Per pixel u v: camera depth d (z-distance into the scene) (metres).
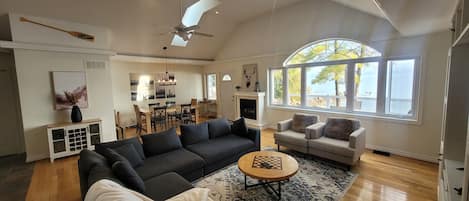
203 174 3.02
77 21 4.34
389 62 3.98
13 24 3.74
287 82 5.90
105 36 4.79
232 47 7.28
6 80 4.49
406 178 2.99
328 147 3.42
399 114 3.94
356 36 4.33
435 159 3.52
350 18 4.39
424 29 3.25
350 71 4.57
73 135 4.16
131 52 6.28
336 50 4.80
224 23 6.42
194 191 1.82
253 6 5.39
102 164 2.07
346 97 4.69
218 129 3.93
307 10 5.09
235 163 3.53
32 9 3.77
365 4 3.58
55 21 4.14
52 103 4.23
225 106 8.03
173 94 8.29
